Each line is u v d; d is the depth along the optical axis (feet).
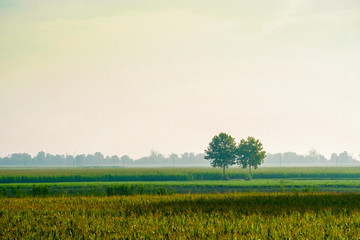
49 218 303.89
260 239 225.97
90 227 263.08
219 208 345.92
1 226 270.05
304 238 225.56
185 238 229.04
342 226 253.44
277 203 383.24
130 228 254.88
